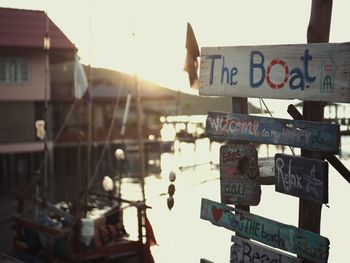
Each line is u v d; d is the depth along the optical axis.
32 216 15.27
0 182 33.16
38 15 34.66
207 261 5.13
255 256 4.45
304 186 3.99
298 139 4.04
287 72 4.11
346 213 20.78
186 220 21.09
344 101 3.74
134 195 27.53
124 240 12.99
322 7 4.25
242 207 4.68
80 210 12.91
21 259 13.06
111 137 36.53
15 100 32.69
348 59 3.70
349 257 15.27
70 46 32.56
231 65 4.55
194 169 36.19
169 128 44.81
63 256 12.43
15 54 32.50
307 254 3.99
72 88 34.31
